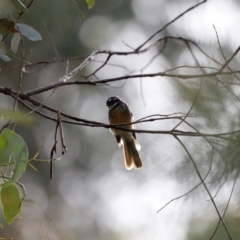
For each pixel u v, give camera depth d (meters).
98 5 17.55
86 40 16.86
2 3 7.83
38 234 6.65
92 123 5.89
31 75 16.27
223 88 4.31
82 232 16.55
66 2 15.70
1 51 6.23
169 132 5.18
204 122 4.29
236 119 4.20
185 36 8.38
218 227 5.15
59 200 17.52
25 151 5.21
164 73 5.85
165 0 17.89
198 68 5.43
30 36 6.20
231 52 5.23
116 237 12.20
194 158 4.55
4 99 14.57
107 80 6.97
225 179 4.32
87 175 17.38
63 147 5.29
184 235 5.66
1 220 13.48
